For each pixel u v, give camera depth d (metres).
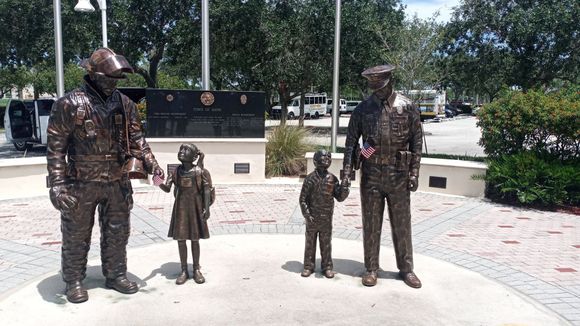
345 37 25.91
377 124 5.21
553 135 10.73
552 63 21.27
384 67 5.14
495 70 22.52
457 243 7.24
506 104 11.11
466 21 22.23
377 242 5.41
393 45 24.11
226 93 11.81
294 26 26.14
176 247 6.70
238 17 23.61
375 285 5.33
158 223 8.13
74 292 4.78
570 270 6.07
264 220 8.44
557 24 19.72
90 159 4.69
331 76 27.34
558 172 9.70
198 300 4.86
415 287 5.29
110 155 4.79
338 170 12.08
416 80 20.12
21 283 5.37
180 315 4.52
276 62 26.05
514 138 10.96
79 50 23.69
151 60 25.64
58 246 6.79
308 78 27.44
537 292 5.33
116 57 4.64
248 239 7.14
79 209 4.71
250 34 25.00
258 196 10.62
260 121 12.12
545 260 6.46
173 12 23.42
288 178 12.91
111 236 4.98
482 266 6.18
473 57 23.19
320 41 26.08
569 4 19.95
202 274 5.55
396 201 5.31
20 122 19.12
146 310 4.62
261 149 12.17
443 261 6.30
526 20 20.45
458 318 4.57
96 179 4.73
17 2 21.80
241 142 12.01
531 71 21.69
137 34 23.20
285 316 4.53
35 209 9.16
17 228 7.78
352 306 4.78
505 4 21.75
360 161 5.40
